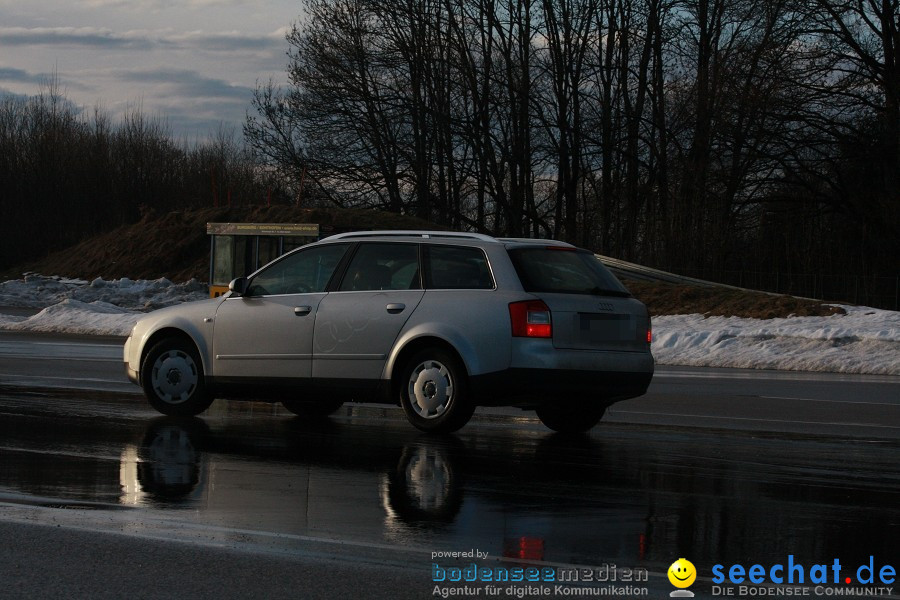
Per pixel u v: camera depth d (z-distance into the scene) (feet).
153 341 33.76
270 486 21.95
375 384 29.99
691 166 136.56
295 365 31.17
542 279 28.96
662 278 111.34
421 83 157.07
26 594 14.46
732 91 130.93
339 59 151.84
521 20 157.79
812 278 111.45
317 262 31.89
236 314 32.30
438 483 22.57
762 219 129.39
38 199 177.06
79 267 147.64
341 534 17.85
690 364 63.87
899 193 121.19
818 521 19.42
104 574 15.40
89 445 27.09
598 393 28.86
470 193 167.43
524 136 159.12
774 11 128.88
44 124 182.19
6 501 20.10
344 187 160.25
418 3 152.15
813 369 60.13
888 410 39.06
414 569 15.83
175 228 146.51
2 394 38.58
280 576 15.38
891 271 112.88
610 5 155.12
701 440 30.09
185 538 17.44
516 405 28.99
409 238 30.76
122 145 181.88
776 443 29.73
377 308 30.09
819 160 131.23
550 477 23.47
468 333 28.53
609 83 157.07
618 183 156.35
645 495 21.57
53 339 72.84
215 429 30.66
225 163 180.96
